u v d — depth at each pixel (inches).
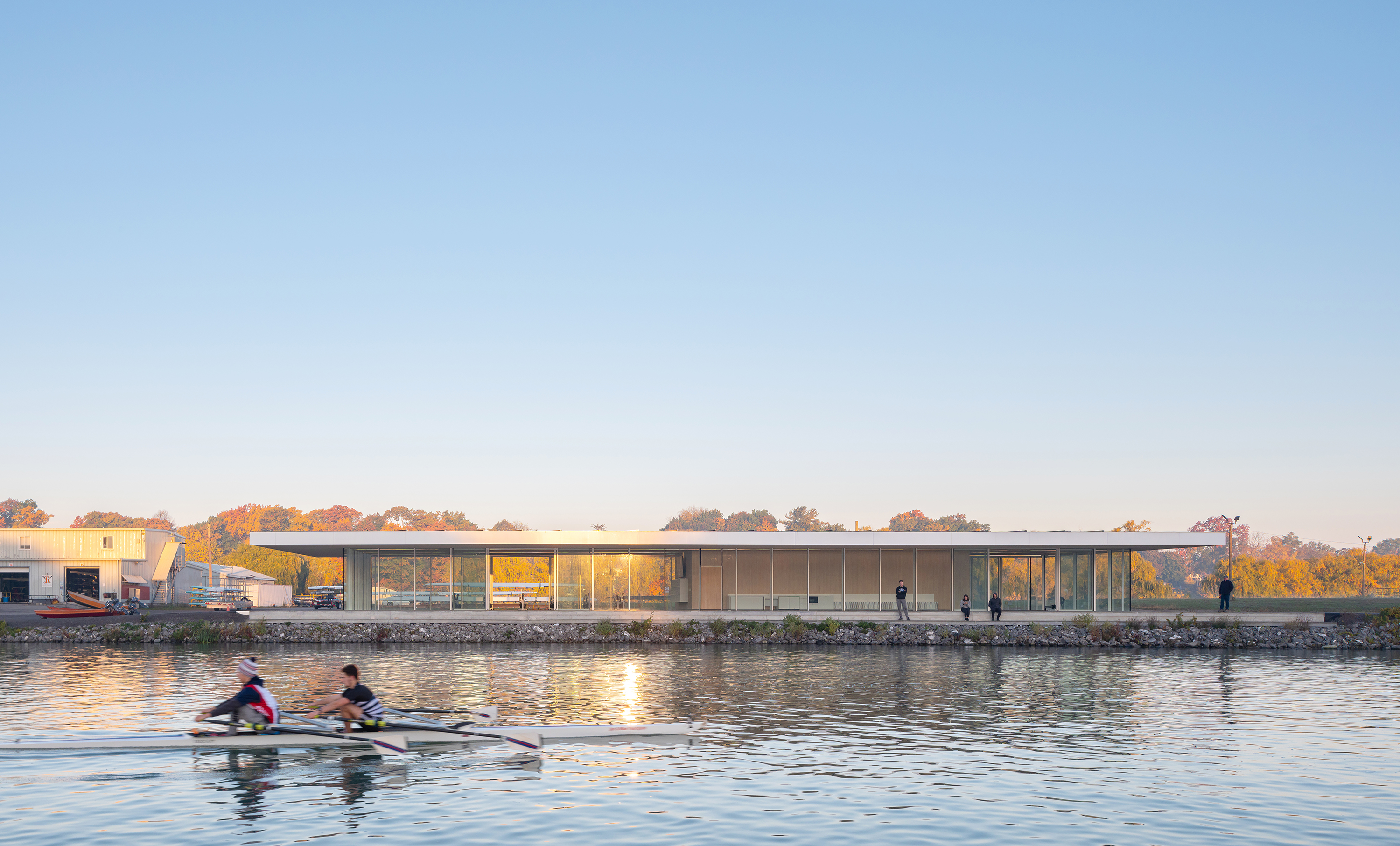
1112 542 2277.3
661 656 1739.7
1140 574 6003.9
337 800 679.1
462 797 688.4
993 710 1080.8
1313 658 1733.5
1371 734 935.7
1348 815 642.8
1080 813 644.7
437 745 871.1
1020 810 650.8
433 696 1190.3
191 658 1673.2
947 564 2396.7
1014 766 786.8
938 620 2235.5
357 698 876.6
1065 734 932.6
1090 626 2094.0
